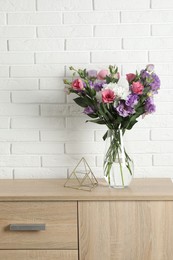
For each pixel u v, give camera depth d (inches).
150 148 90.0
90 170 84.1
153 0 87.1
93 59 88.6
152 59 88.0
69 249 76.2
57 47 88.7
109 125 79.8
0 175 90.8
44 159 90.9
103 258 75.8
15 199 75.6
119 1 87.4
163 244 75.2
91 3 87.7
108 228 75.4
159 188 80.0
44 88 89.6
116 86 76.0
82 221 75.5
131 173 80.7
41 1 88.0
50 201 75.6
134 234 75.3
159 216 74.9
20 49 89.0
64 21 88.2
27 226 75.5
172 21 87.4
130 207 74.9
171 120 89.2
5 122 90.4
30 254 76.3
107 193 76.4
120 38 88.0
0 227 76.5
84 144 90.4
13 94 89.8
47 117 90.2
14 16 88.4
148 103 76.9
